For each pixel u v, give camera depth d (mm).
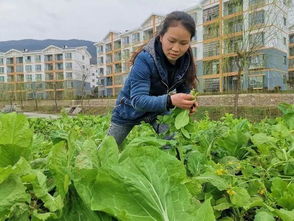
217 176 1582
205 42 44688
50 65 84500
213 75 43781
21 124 1306
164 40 2785
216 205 1515
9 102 67250
